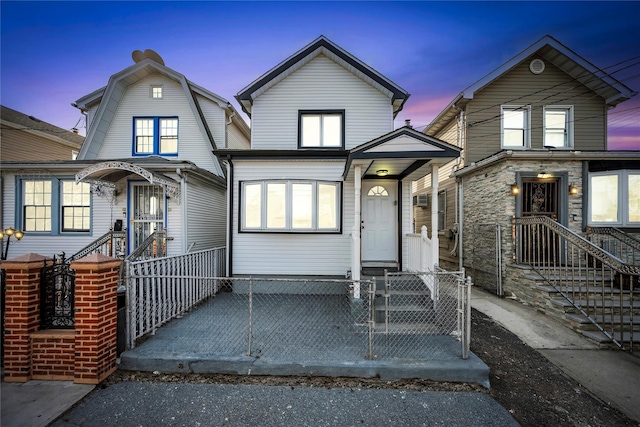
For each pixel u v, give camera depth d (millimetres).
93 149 10367
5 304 3535
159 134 10711
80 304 3502
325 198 7645
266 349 4066
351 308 5418
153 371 3742
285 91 8328
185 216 8109
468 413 3000
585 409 3172
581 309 5512
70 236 8672
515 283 7305
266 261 7625
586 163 7844
